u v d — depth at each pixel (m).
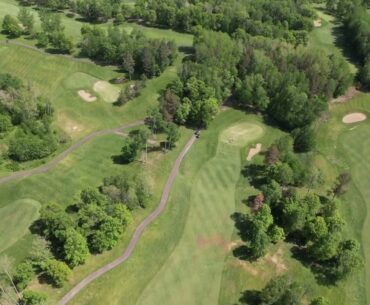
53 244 114.25
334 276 115.12
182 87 173.00
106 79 192.00
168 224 125.38
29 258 110.94
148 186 129.38
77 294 104.81
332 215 126.19
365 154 159.12
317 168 145.50
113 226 112.56
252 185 142.12
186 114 163.75
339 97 189.88
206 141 160.25
